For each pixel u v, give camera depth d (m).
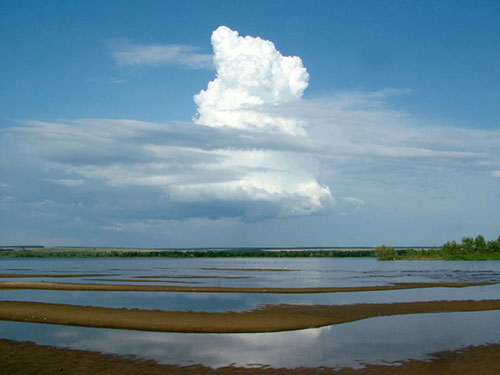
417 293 59.97
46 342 29.83
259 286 71.06
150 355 26.72
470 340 30.66
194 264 195.38
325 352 27.55
